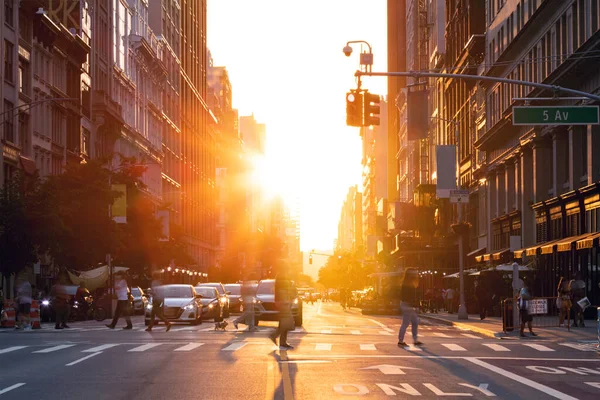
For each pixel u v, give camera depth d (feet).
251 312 115.65
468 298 214.90
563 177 166.81
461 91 277.64
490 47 229.86
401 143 452.76
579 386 53.83
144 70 351.25
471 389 51.88
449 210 301.02
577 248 137.69
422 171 357.00
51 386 52.90
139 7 349.41
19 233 160.25
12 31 200.95
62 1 254.88
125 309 124.16
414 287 85.81
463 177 277.64
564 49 159.02
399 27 502.79
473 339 100.32
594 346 88.12
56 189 177.06
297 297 135.95
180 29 440.86
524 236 189.88
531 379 57.47
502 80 92.02
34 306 124.47
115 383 54.34
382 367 64.34
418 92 204.64
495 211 227.81
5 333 111.75
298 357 72.59
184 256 301.02
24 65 211.41
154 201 347.36
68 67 249.96
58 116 239.30
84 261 182.80
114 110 288.10
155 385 53.26
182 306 136.26
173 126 410.93
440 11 318.04
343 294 316.60
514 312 112.47
